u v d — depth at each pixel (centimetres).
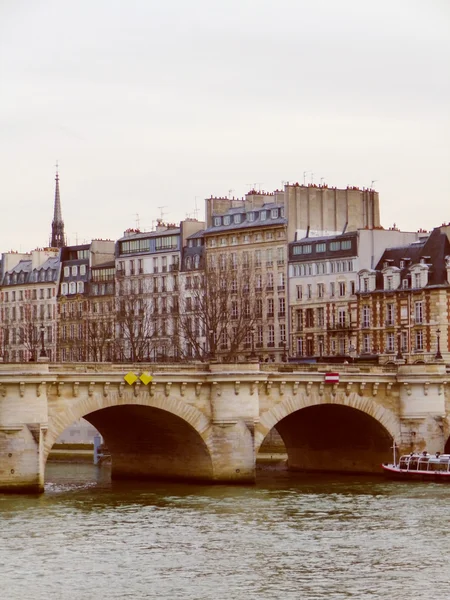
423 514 14350
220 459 16738
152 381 16162
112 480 17750
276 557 12212
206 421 16675
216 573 11638
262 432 17000
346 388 17738
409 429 18162
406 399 18175
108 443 17988
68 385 15725
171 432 16938
